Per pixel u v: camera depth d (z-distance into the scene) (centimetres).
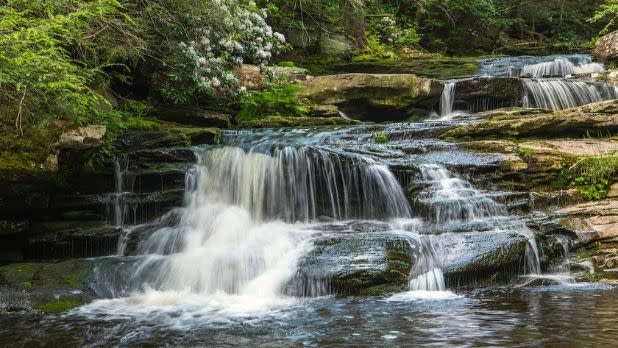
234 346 436
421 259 643
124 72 1172
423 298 583
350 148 883
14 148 682
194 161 874
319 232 726
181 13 1099
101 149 841
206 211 798
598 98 1333
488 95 1295
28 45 695
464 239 673
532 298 573
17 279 626
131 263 670
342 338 445
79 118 729
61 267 655
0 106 698
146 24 1053
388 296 596
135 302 603
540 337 429
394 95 1284
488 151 900
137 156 868
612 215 748
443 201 764
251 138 1004
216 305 580
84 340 466
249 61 1372
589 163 833
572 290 611
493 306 539
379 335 450
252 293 621
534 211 783
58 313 561
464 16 2320
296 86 1220
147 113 1135
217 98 1237
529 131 973
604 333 435
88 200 802
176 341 455
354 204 817
